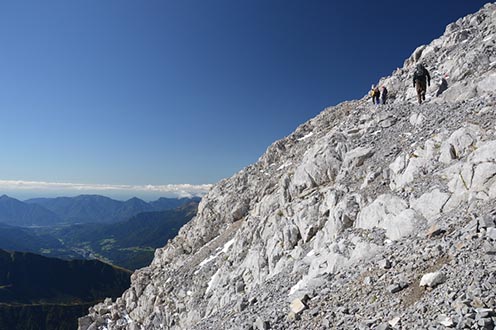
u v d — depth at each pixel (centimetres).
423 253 1520
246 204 5394
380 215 2219
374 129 3422
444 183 2003
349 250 2114
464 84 2839
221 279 3800
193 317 3712
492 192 1677
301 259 2648
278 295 2289
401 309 1213
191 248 5744
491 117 2156
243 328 1691
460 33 3975
